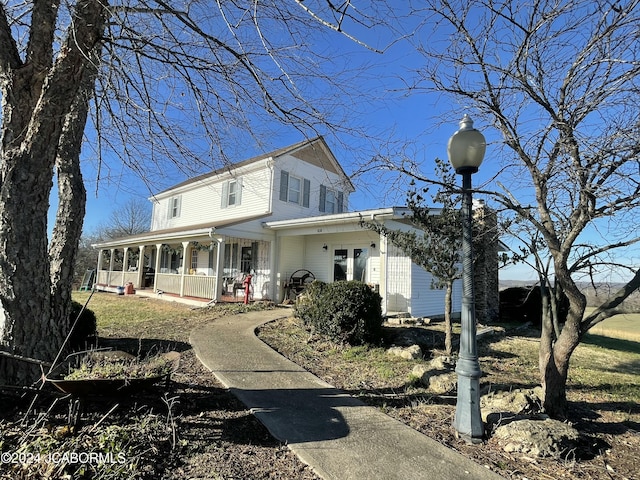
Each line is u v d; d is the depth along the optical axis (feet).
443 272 21.42
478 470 8.99
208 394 13.32
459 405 11.05
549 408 12.50
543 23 9.89
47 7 11.27
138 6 11.96
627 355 26.50
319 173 51.08
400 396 14.25
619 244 11.05
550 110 10.55
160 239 49.52
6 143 11.03
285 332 25.45
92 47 11.08
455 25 10.69
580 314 11.87
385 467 8.98
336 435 10.61
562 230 12.69
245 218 44.50
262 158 45.88
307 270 46.21
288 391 14.07
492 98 11.32
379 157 12.25
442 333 27.61
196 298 42.27
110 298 48.67
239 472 8.59
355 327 21.76
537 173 11.59
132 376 10.52
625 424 12.65
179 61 13.00
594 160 9.96
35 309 11.40
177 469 8.57
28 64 11.14
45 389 10.15
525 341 27.81
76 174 14.83
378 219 32.81
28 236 11.13
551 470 9.20
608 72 10.16
